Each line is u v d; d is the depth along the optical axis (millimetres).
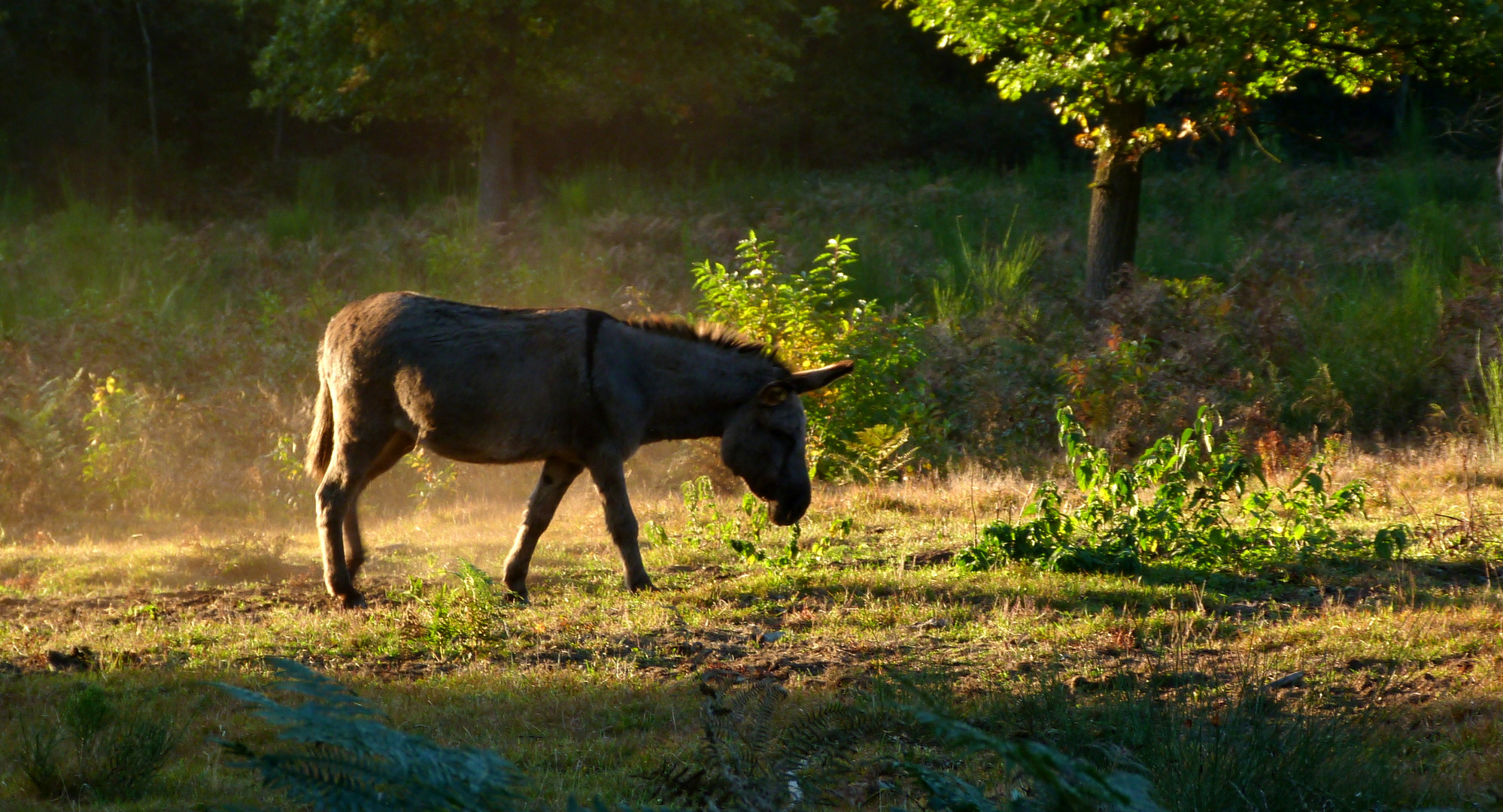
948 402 26969
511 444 14016
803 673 11094
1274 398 26203
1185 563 15039
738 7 44500
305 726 3980
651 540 17500
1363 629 11594
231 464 25969
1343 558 15117
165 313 34281
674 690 10570
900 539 17688
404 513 24000
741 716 7145
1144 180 51875
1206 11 26875
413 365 13953
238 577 17047
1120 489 15719
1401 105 61062
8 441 24312
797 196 49656
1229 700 9391
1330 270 38281
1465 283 30656
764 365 14586
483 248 40188
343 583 14516
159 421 26719
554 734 9609
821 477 23703
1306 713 8992
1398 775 7902
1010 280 35719
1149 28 29438
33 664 11938
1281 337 29047
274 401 27875
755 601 14000
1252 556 15102
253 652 12203
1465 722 9086
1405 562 14867
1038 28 29938
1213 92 28938
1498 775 7895
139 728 9047
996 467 23969
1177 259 40688
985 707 9656
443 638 12508
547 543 18797
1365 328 28500
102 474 24250
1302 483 20141
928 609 13234
